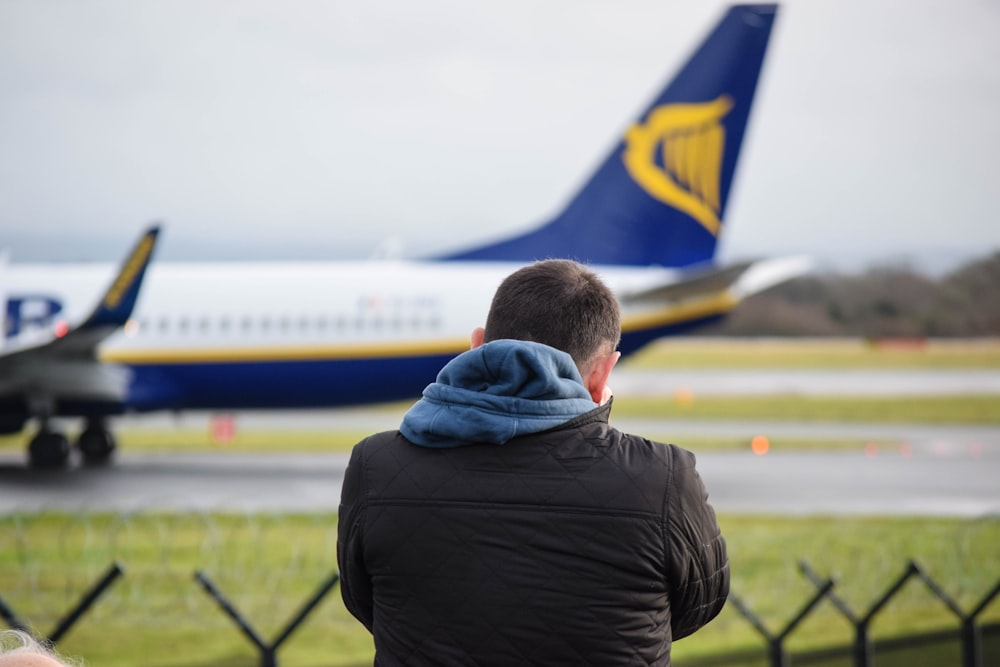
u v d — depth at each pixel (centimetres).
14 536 4212
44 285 7081
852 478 6162
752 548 3928
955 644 2784
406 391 6775
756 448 7525
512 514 907
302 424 10694
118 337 6675
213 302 6725
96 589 1752
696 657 2606
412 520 927
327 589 1875
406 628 929
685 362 19088
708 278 5938
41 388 6475
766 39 6450
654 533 901
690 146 6550
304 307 6688
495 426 914
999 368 16875
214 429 8675
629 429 9044
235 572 3544
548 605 891
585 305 973
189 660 2694
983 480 6084
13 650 672
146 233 5941
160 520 4569
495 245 6975
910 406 11119
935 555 3794
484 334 1009
